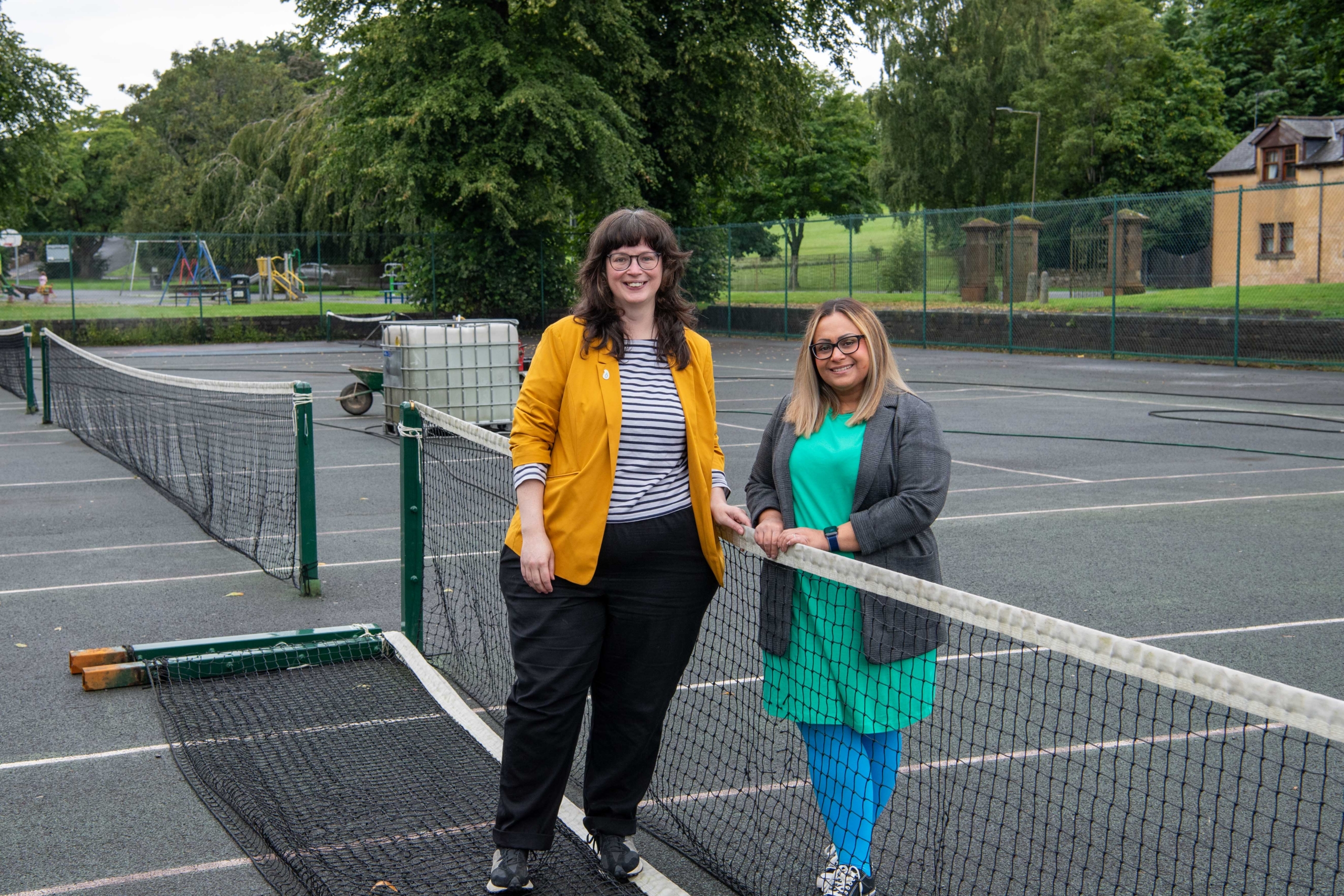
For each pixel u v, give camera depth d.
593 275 3.12
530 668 3.13
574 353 3.11
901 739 4.11
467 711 4.72
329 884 3.33
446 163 28.08
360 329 32.97
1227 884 3.20
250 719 4.77
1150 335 24.39
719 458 3.35
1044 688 4.91
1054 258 27.78
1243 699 1.97
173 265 34.28
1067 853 3.44
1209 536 8.21
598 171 28.38
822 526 3.15
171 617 6.46
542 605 3.13
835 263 31.89
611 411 3.05
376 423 15.33
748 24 30.92
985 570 7.30
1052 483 10.59
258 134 53.78
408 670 5.33
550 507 3.11
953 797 3.82
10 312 31.11
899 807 3.77
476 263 31.12
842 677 3.07
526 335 31.17
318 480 10.98
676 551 3.14
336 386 20.89
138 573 7.49
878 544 3.01
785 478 3.23
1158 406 16.48
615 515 3.09
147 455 12.44
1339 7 27.81
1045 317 26.41
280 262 47.69
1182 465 11.48
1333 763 4.12
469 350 13.45
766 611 3.25
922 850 3.45
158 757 4.45
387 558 7.86
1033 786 3.91
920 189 53.78
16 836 3.78
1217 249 28.56
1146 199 24.08
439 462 7.14
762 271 32.72
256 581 7.27
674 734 4.44
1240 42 31.59
